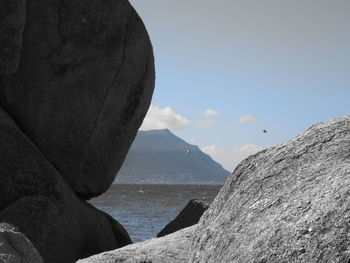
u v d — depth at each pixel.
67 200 9.94
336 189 2.98
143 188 162.00
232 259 3.14
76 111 11.16
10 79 10.88
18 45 10.70
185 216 11.02
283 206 3.14
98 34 11.31
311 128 3.79
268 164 3.64
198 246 3.70
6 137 10.07
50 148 11.02
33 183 9.81
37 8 11.05
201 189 155.50
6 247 5.58
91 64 11.26
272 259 2.89
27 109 10.89
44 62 10.97
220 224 3.57
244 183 3.70
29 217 9.09
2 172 9.81
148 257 4.95
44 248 8.90
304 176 3.30
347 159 3.28
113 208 53.94
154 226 30.88
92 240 10.46
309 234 2.83
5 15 10.55
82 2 11.23
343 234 2.74
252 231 3.16
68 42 11.10
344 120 3.66
